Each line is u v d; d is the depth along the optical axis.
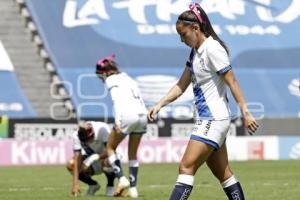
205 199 29.00
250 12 74.81
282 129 61.66
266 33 73.69
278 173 45.03
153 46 71.19
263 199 29.17
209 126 18.27
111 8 73.00
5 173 47.12
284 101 69.44
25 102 66.88
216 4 74.50
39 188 35.78
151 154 57.62
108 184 31.38
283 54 72.56
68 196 30.55
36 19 71.56
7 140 56.00
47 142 56.56
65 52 70.00
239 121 59.66
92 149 31.22
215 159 19.23
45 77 68.62
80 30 71.44
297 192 32.31
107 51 70.50
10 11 71.94
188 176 18.45
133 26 72.31
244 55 72.00
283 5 75.81
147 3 73.56
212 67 18.22
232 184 19.39
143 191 33.28
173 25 72.69
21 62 69.25
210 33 18.50
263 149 59.66
